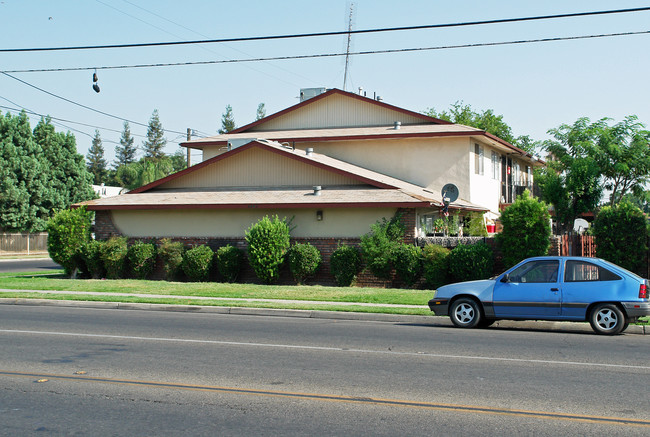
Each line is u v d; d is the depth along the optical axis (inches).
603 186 1568.7
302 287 867.4
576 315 538.0
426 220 987.9
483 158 1300.4
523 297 552.4
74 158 2383.1
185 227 1038.4
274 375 361.1
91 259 1037.2
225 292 810.2
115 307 741.9
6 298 786.8
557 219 1411.2
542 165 1706.4
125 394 319.0
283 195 997.2
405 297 745.0
